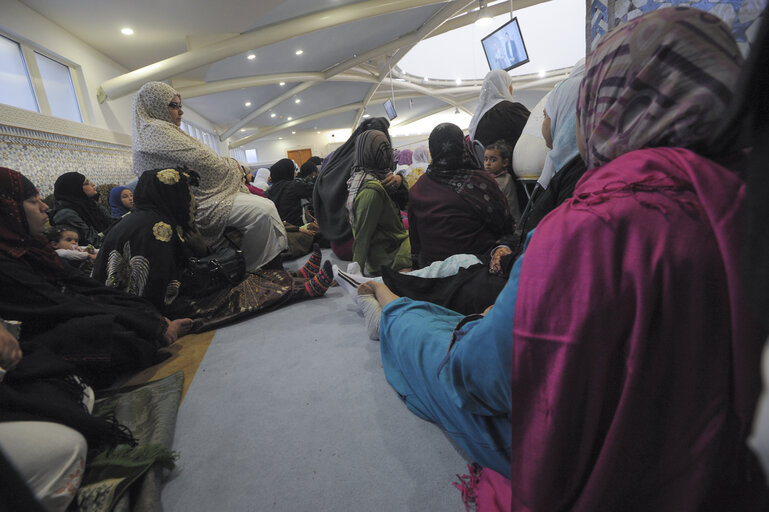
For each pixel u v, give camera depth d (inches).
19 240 52.8
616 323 18.6
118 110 248.2
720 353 17.1
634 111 21.4
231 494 36.3
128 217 73.4
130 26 213.9
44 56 189.9
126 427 41.8
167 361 64.8
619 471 19.5
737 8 27.2
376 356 60.2
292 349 65.3
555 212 21.9
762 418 11.2
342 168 119.2
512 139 93.8
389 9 289.4
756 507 18.1
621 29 22.7
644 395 18.5
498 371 25.4
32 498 12.4
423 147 192.1
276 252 109.0
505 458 31.3
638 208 18.4
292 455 40.6
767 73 9.4
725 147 18.0
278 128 701.9
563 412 20.3
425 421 43.8
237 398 52.1
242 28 253.8
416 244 83.2
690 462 18.2
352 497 34.7
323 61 414.0
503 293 24.9
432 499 33.5
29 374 39.2
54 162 168.9
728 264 16.0
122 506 32.7
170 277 74.4
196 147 101.7
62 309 51.5
